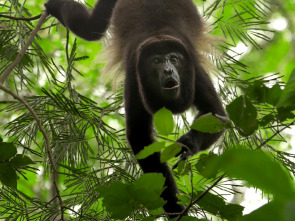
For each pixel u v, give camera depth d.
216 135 7.62
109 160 6.77
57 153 7.08
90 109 7.77
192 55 9.13
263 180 1.68
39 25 7.20
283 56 21.45
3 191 6.27
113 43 10.42
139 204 3.63
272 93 4.01
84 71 18.61
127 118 8.51
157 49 8.42
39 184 15.76
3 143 4.86
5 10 14.95
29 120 7.31
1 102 7.19
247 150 1.75
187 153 6.11
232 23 9.25
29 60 8.52
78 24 10.78
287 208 1.63
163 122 3.56
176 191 7.48
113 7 10.99
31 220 6.24
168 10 10.01
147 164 7.54
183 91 8.48
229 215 4.43
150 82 8.41
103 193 3.83
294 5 20.44
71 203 6.57
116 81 10.19
